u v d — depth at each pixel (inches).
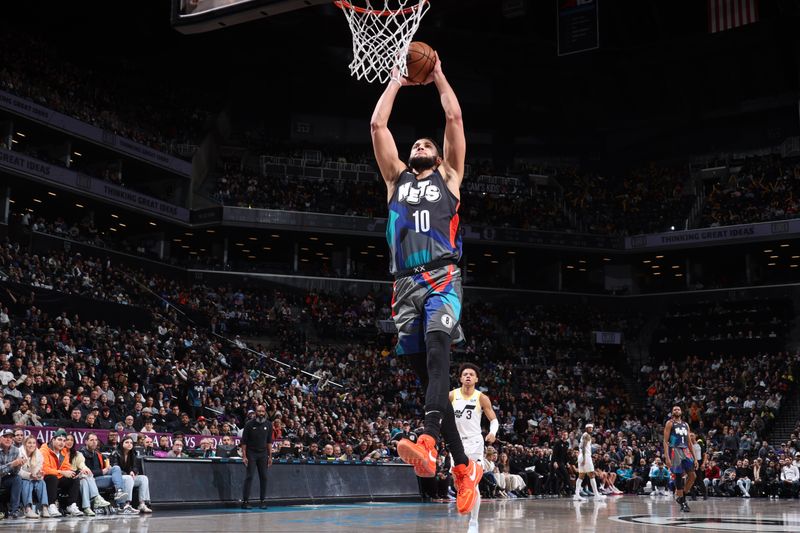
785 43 1835.6
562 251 1824.6
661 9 1927.9
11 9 1632.6
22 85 1343.5
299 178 1862.7
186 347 1153.4
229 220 1606.8
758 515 517.0
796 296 1691.7
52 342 913.5
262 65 1959.9
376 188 1872.5
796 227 1631.4
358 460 756.6
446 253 156.1
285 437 833.5
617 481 1126.4
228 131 1940.2
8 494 460.4
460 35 1946.4
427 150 164.6
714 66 1947.6
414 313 154.9
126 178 1694.1
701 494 1003.9
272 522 390.6
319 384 1214.3
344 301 1690.5
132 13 1699.1
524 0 1802.4
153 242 1683.1
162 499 522.9
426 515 471.5
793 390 1449.3
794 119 1930.4
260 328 1496.1
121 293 1282.0
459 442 162.9
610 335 1764.3
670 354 1694.1
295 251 1738.4
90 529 333.4
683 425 564.1
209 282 1616.6
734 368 1541.6
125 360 956.0
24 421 605.3
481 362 1608.0
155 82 1809.8
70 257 1282.0
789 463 1067.9
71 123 1406.3
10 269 1079.0
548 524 387.2
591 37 1496.1
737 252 1788.9
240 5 410.6
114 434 559.2
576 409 1504.7
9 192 1354.6
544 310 1823.3
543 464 976.3
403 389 1374.3
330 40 1875.0
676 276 1956.2
